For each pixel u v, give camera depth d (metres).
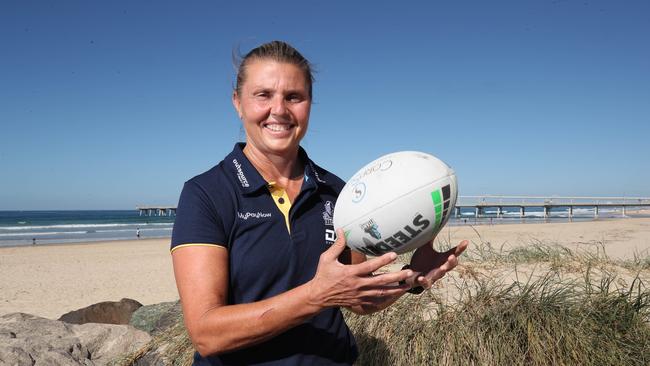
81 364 4.32
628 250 13.30
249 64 1.96
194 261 1.71
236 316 1.58
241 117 2.08
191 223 1.75
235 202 1.82
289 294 1.58
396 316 4.03
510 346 3.64
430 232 1.94
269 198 1.88
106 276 14.68
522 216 50.53
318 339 1.93
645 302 3.92
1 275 15.09
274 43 1.98
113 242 29.17
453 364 3.64
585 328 3.69
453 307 4.06
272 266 1.83
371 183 1.93
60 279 14.22
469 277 4.87
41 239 33.31
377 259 1.47
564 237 21.55
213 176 1.87
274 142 1.93
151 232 40.91
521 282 4.66
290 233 1.88
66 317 6.09
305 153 2.14
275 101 1.91
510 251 6.55
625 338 3.67
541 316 3.77
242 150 2.04
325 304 1.57
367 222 1.90
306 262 1.90
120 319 6.21
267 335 1.60
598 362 3.47
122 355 4.58
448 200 1.96
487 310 3.93
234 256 1.81
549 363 3.54
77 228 47.09
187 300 1.68
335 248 1.53
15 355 4.02
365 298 1.60
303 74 1.96
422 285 1.86
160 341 4.60
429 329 3.86
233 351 1.72
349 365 2.07
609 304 3.91
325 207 2.04
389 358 3.77
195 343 1.67
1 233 40.00
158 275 14.81
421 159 2.00
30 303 10.95
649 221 36.31
